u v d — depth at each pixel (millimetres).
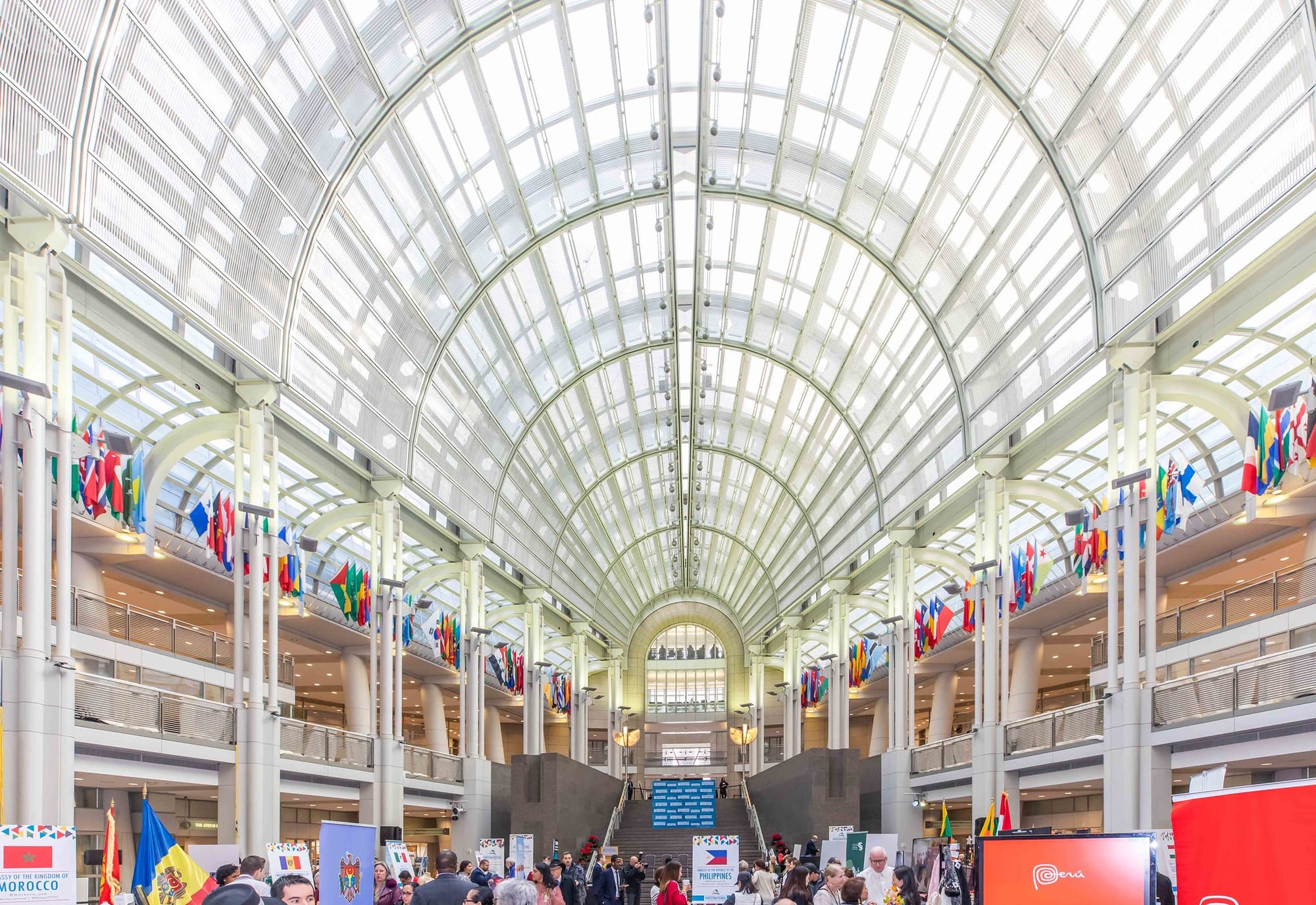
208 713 23031
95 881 24891
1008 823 25000
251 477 24469
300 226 25734
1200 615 25359
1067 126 24594
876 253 34312
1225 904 3826
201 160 21828
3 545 16703
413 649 42188
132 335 20859
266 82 22984
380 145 27625
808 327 42594
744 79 30703
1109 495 23891
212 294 22562
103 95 18562
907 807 38406
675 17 28906
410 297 32375
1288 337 23500
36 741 16562
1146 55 21734
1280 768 22625
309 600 33344
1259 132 19266
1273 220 18922
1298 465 19062
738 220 37594
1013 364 30109
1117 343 23516
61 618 17328
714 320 44781
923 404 37656
